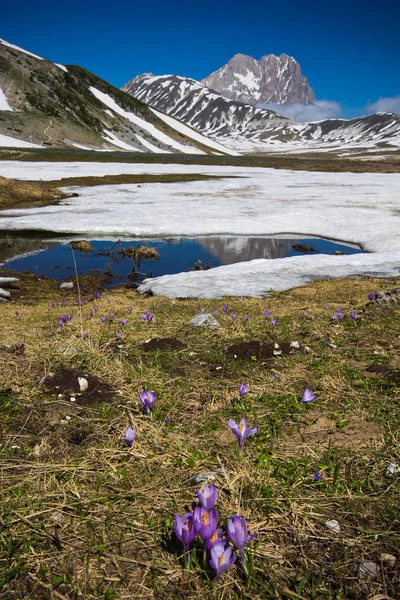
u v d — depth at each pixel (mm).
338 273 13547
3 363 5625
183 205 31109
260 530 2838
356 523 2869
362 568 2508
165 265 16844
